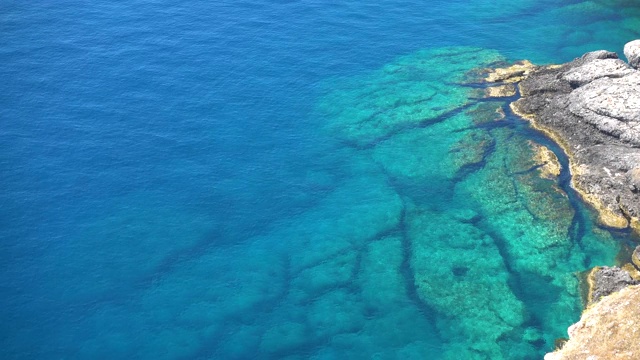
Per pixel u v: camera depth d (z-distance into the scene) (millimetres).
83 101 68062
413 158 62250
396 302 47625
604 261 49906
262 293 48688
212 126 65875
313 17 86875
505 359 43031
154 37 79812
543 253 51062
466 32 85188
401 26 86188
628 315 40406
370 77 75188
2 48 76438
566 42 82438
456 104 69438
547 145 61938
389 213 56031
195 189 58188
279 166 61438
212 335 45406
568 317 45656
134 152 61750
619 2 93750
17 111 66125
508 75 73375
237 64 75625
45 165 59625
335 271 50531
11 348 43906
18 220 53969
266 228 54688
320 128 66750
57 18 83812
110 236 53125
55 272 49750
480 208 56000
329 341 44812
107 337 45000
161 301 47906
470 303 47219
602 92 61312
